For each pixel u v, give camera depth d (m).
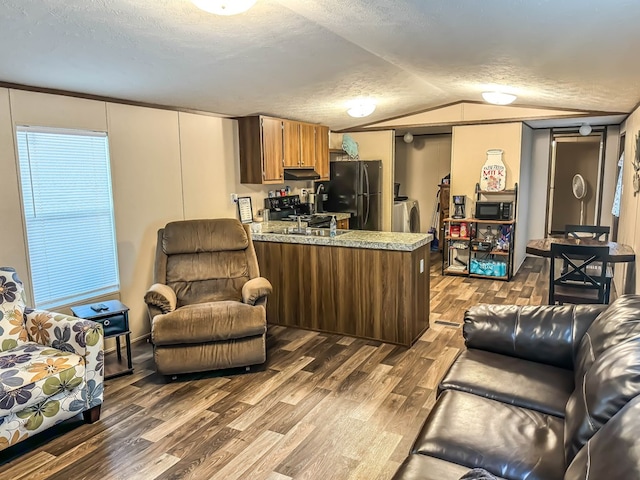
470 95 5.57
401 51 3.22
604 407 1.47
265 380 3.36
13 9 2.10
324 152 6.20
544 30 2.24
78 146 3.63
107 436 2.66
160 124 4.28
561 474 1.54
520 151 6.12
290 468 2.35
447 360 3.67
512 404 2.02
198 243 4.03
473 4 2.00
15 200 3.24
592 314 2.39
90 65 2.94
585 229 5.12
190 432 2.69
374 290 4.05
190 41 2.75
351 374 3.44
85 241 3.75
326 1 2.24
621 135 6.38
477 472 1.28
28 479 2.29
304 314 4.45
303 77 3.85
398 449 2.50
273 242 4.53
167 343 3.28
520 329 2.49
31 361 2.57
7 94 3.13
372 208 6.91
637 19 1.94
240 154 5.18
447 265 6.80
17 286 2.98
